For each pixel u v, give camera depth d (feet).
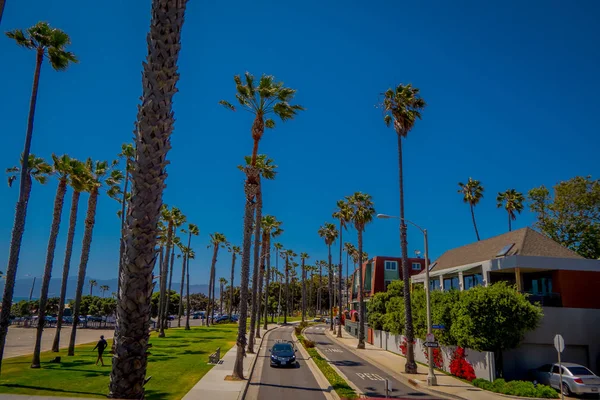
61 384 61.11
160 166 23.58
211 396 59.82
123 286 22.34
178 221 187.93
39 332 79.56
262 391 68.74
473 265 104.58
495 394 69.72
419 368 101.65
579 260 87.66
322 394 67.77
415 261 210.79
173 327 226.17
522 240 98.12
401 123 103.86
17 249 58.59
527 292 87.25
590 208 130.41
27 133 59.16
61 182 91.97
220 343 140.46
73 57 66.59
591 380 65.82
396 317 129.39
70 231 105.70
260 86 85.71
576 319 81.00
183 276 233.35
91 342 133.49
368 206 158.20
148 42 24.68
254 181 87.30
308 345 139.03
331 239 236.02
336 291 417.69
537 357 79.97
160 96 23.91
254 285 123.34
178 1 25.20
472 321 78.54
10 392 53.72
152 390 62.18
